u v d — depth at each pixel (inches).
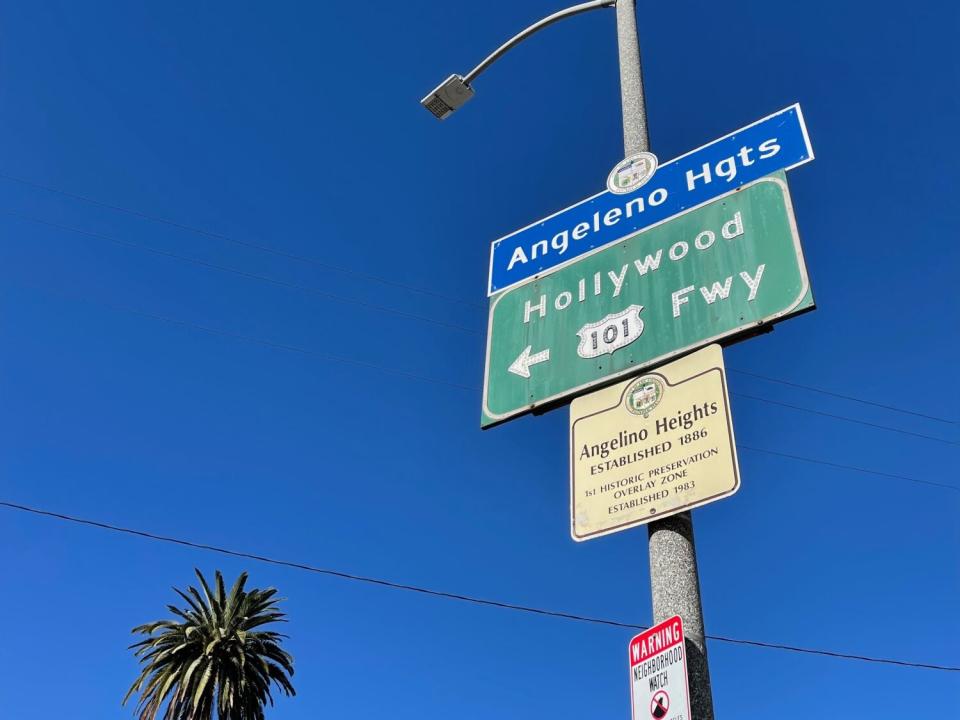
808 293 173.3
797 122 203.6
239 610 1652.3
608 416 188.1
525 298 230.1
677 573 156.4
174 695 1504.7
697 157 218.4
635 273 207.9
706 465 163.8
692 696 140.6
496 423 212.1
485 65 337.7
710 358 177.8
